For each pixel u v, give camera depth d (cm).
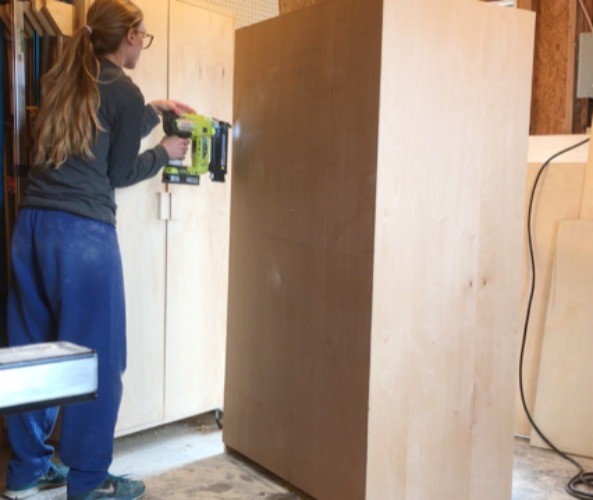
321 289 200
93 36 199
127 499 206
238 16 309
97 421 197
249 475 231
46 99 192
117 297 200
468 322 197
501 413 208
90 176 194
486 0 358
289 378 216
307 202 204
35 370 69
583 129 353
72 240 190
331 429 198
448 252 191
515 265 205
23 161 219
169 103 222
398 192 180
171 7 242
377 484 186
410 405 189
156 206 244
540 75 363
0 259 230
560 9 355
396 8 174
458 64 186
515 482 227
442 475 197
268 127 221
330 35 192
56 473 218
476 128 192
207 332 267
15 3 213
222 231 268
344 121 188
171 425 278
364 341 183
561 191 263
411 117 180
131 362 242
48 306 201
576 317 256
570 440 253
